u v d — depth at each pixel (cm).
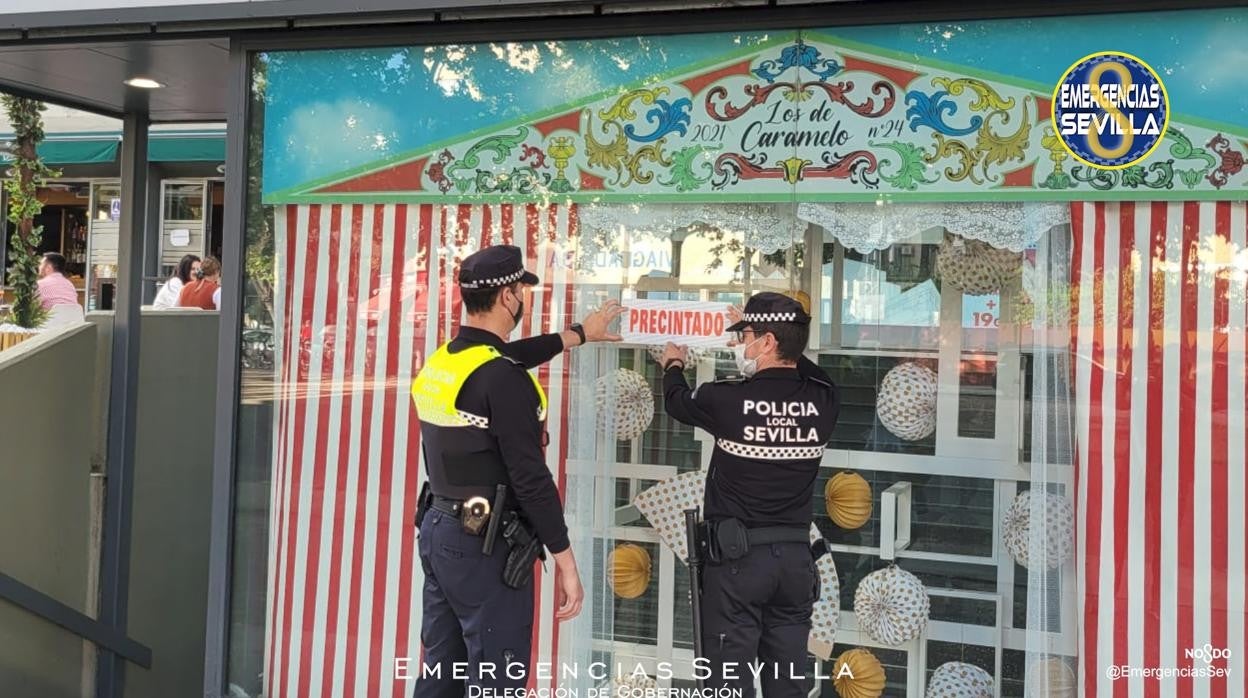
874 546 405
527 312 414
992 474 391
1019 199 374
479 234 420
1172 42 360
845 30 386
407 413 426
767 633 367
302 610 433
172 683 593
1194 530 360
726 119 397
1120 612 366
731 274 399
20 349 496
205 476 624
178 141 879
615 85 407
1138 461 365
